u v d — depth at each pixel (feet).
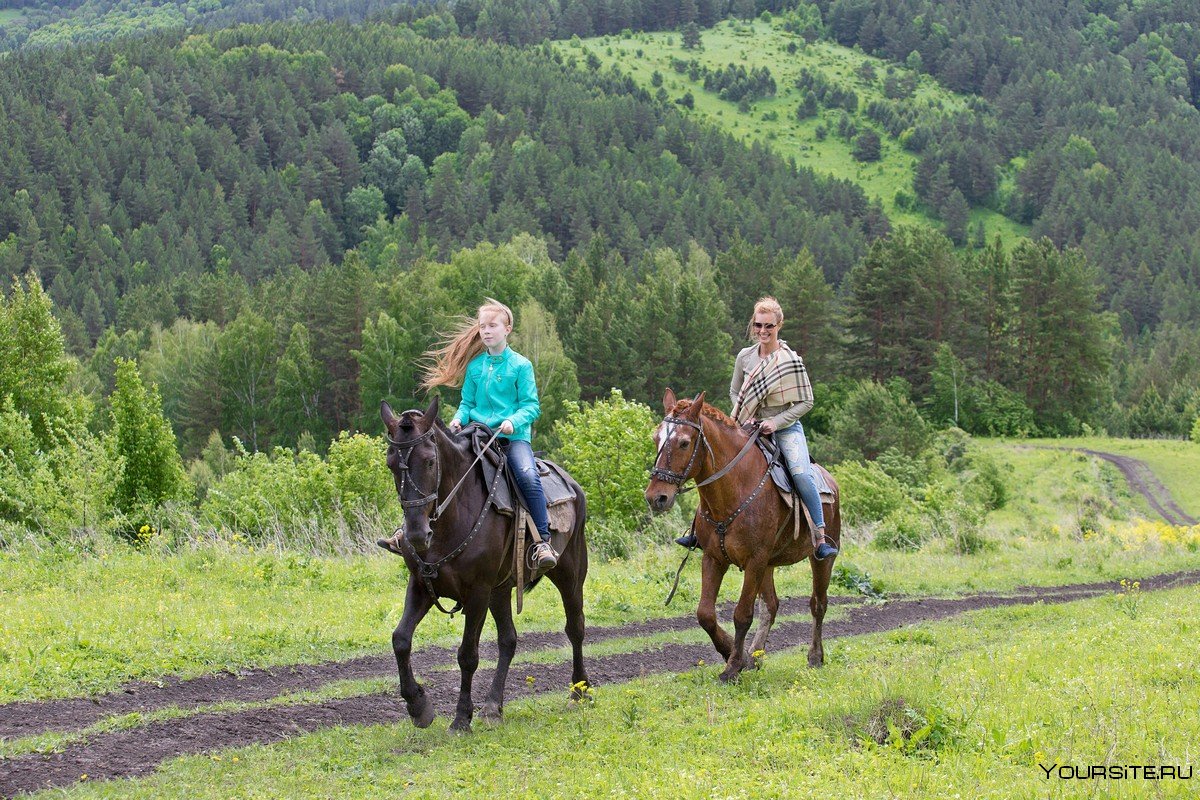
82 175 562.25
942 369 289.74
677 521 78.69
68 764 23.29
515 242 391.24
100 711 27.71
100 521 58.95
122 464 62.18
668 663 37.93
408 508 24.11
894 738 21.68
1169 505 203.10
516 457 27.78
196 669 32.12
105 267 465.47
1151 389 326.24
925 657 33.94
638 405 86.58
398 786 21.68
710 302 277.64
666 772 20.65
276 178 607.78
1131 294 531.50
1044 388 303.68
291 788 21.75
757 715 25.04
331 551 60.03
